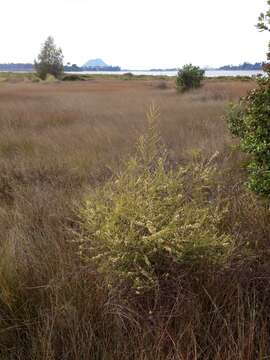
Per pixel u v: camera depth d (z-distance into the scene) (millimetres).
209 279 2375
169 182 2512
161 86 30781
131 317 2174
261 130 2760
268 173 2691
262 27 2848
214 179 3449
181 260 2234
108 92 23938
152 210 2330
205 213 2459
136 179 2693
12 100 15969
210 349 2033
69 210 3686
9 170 5656
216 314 2201
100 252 2402
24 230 3314
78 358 2008
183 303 2252
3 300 2318
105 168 5387
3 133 8211
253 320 2074
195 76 22844
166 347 2053
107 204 2488
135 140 7078
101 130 8336
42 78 59406
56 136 7914
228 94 18078
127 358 1958
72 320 2170
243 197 3400
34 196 4242
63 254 2746
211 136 7102
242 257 2572
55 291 2322
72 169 5484
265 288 2414
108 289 2330
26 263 2662
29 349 2104
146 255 2230
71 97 17875
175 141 7152
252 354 1987
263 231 2936
